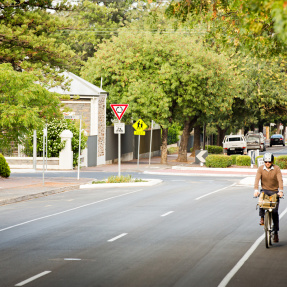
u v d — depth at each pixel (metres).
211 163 91.19
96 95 96.19
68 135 85.88
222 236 30.67
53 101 56.78
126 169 90.50
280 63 116.06
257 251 26.48
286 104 116.56
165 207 43.56
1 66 54.00
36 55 61.81
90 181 66.31
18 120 52.47
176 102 103.88
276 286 20.00
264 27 30.84
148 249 27.02
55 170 85.12
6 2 59.53
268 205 27.05
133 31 109.56
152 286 20.03
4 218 38.91
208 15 33.22
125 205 45.19
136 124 91.81
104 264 23.75
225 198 49.72
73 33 65.56
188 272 22.19
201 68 96.38
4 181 64.19
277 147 180.50
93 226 34.53
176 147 158.00
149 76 100.31
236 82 108.62
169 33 102.56
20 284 20.44
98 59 103.00
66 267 23.25
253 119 131.25
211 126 134.75
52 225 35.28
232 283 20.41
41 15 62.19
